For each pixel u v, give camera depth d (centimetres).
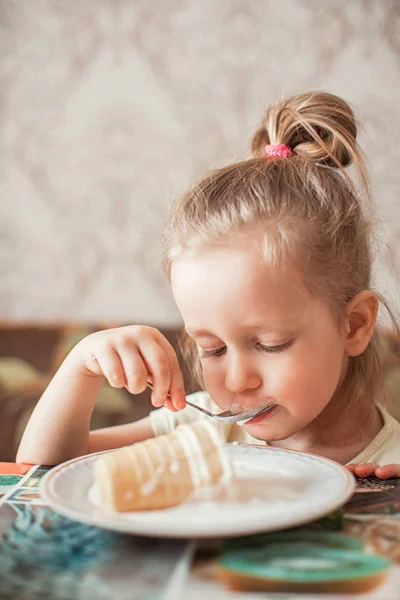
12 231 193
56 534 47
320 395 78
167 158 189
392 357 121
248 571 41
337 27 181
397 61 179
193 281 74
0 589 38
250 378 74
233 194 81
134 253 190
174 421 106
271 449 67
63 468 58
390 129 180
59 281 193
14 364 158
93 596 38
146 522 46
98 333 81
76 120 192
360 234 90
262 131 100
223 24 186
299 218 79
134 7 188
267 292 72
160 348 76
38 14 191
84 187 192
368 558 43
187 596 38
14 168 193
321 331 77
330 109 94
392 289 166
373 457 91
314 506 47
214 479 53
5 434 155
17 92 192
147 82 189
